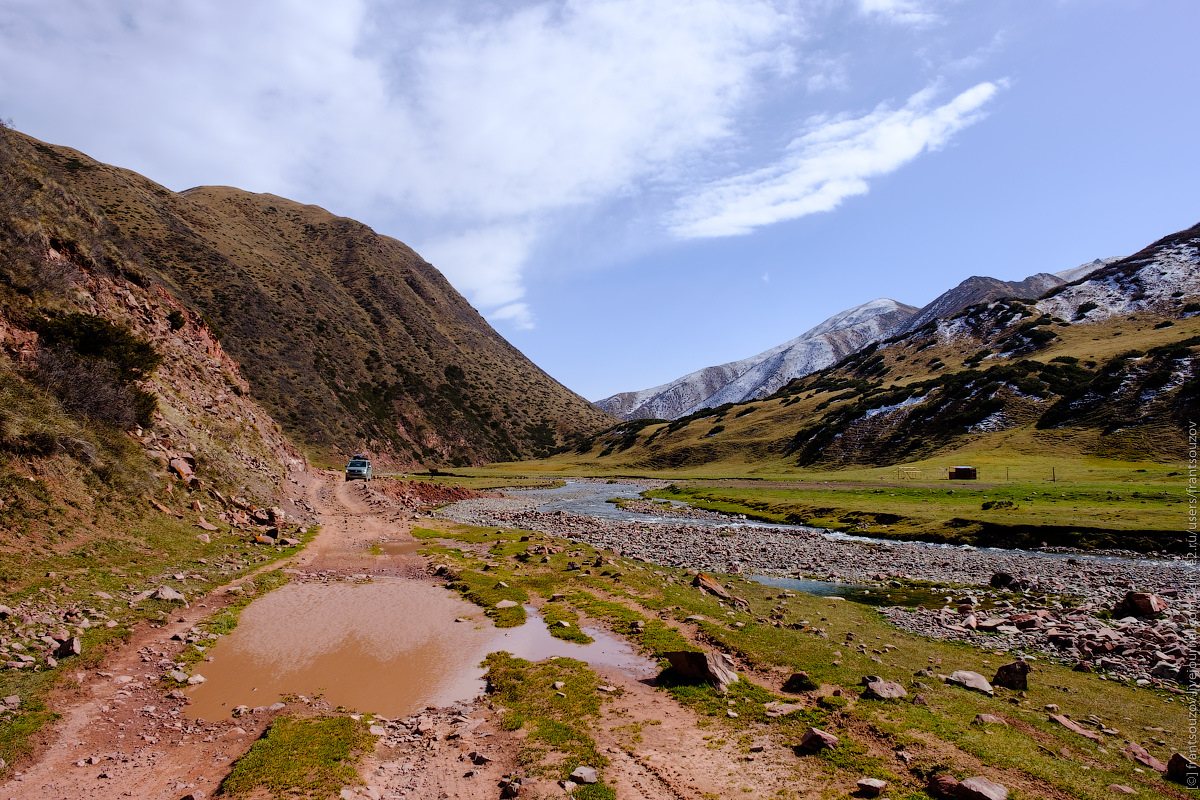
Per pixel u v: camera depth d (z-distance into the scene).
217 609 20.98
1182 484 55.38
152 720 12.94
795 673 15.86
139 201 166.00
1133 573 32.25
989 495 59.69
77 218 42.09
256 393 128.50
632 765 11.41
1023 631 22.77
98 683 14.11
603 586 26.78
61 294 32.62
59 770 10.52
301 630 20.02
